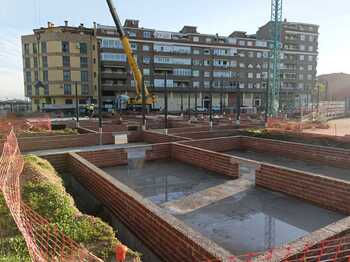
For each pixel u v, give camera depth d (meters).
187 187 10.67
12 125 21.53
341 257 4.50
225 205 8.93
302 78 81.81
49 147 17.42
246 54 72.69
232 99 72.44
